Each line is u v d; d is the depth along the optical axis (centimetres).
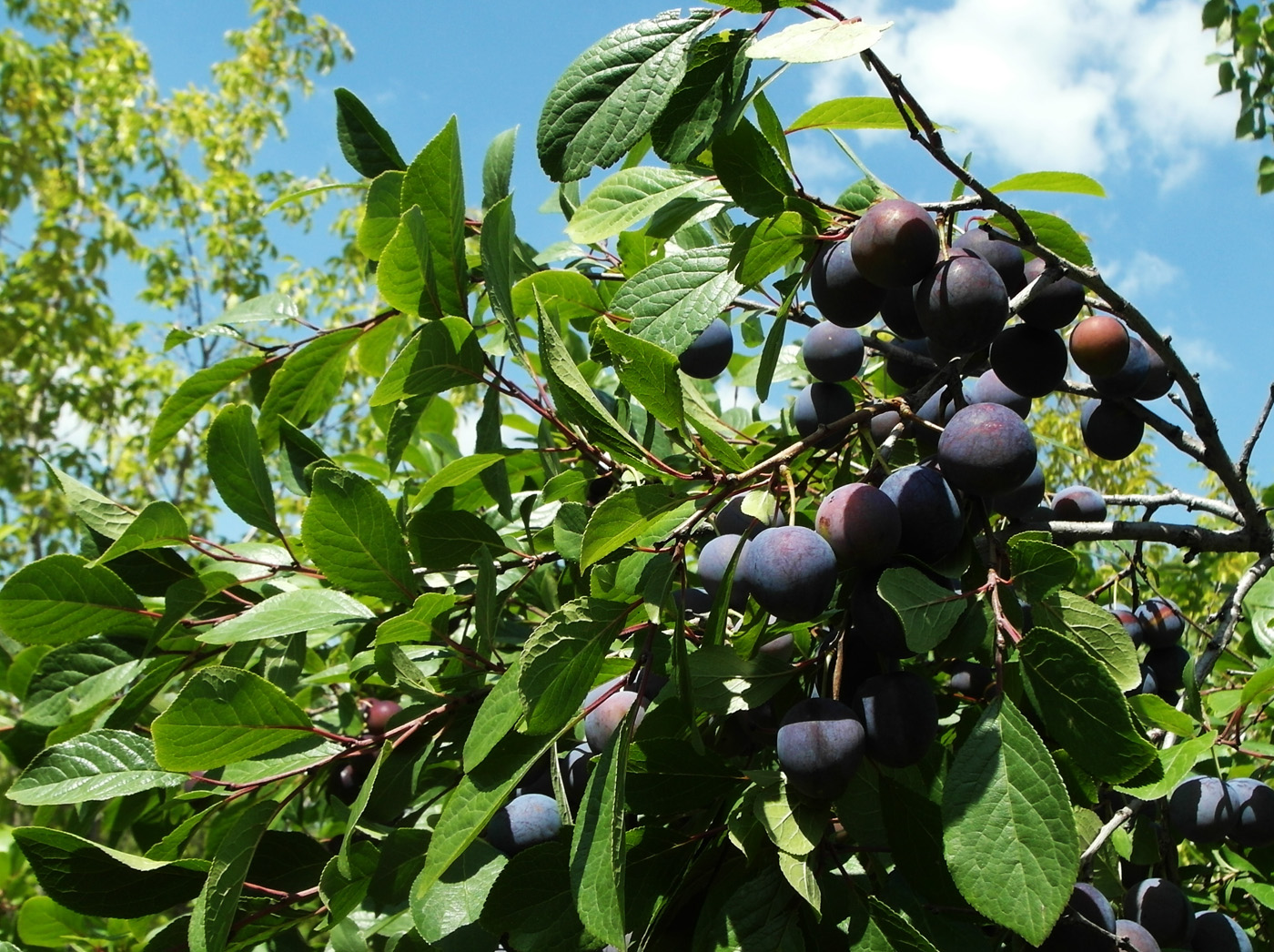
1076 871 34
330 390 59
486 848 44
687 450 43
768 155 42
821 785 37
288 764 46
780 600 38
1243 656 70
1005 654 39
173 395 57
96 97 291
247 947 48
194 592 53
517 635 58
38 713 53
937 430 42
